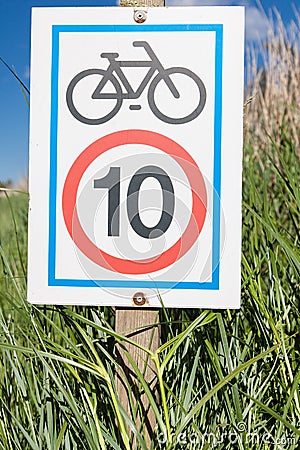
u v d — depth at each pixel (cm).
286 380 236
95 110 213
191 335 250
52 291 213
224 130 209
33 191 214
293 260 240
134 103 212
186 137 210
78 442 225
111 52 213
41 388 233
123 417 216
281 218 414
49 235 214
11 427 229
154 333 219
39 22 215
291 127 492
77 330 229
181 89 211
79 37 214
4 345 200
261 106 519
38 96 215
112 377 219
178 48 211
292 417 229
